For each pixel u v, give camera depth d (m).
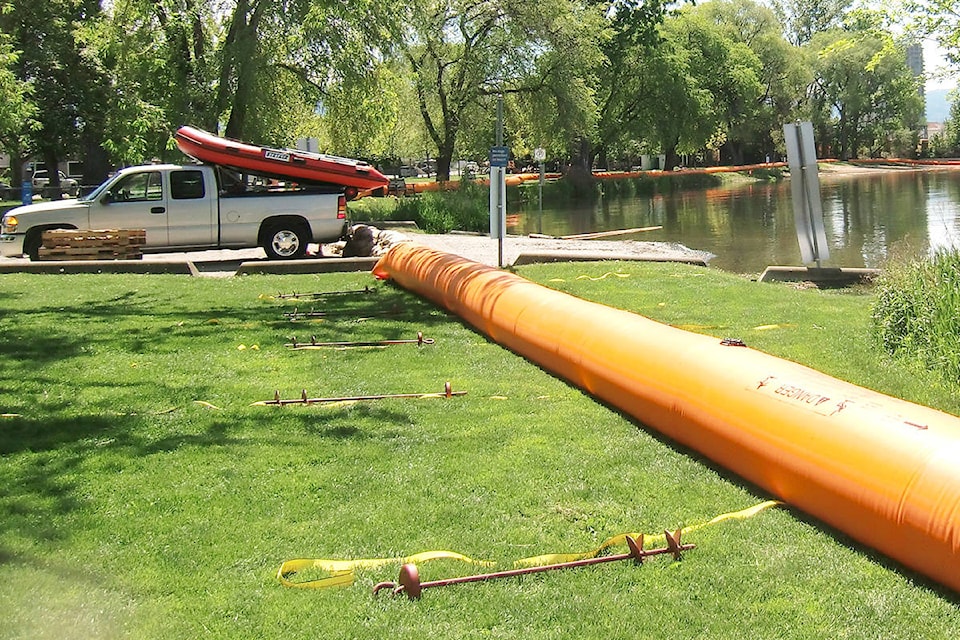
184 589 3.56
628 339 5.84
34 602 3.43
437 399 6.25
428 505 4.38
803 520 4.10
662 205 39.53
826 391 4.29
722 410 4.66
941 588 3.47
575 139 43.78
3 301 10.78
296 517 4.26
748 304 9.80
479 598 3.47
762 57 69.19
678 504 4.37
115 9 23.75
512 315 7.66
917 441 3.68
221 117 25.55
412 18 25.98
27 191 29.31
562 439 5.33
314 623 3.30
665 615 3.34
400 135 41.41
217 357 7.68
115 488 4.62
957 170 68.88
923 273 7.45
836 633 3.20
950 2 14.16
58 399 6.34
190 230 15.48
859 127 82.94
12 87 20.70
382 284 12.01
